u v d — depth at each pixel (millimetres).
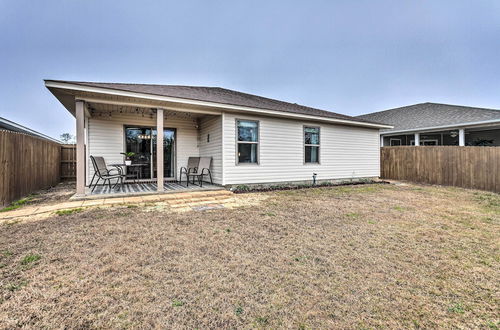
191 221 4188
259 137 8016
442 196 7074
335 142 9711
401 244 3305
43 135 12188
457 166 9188
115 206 5195
